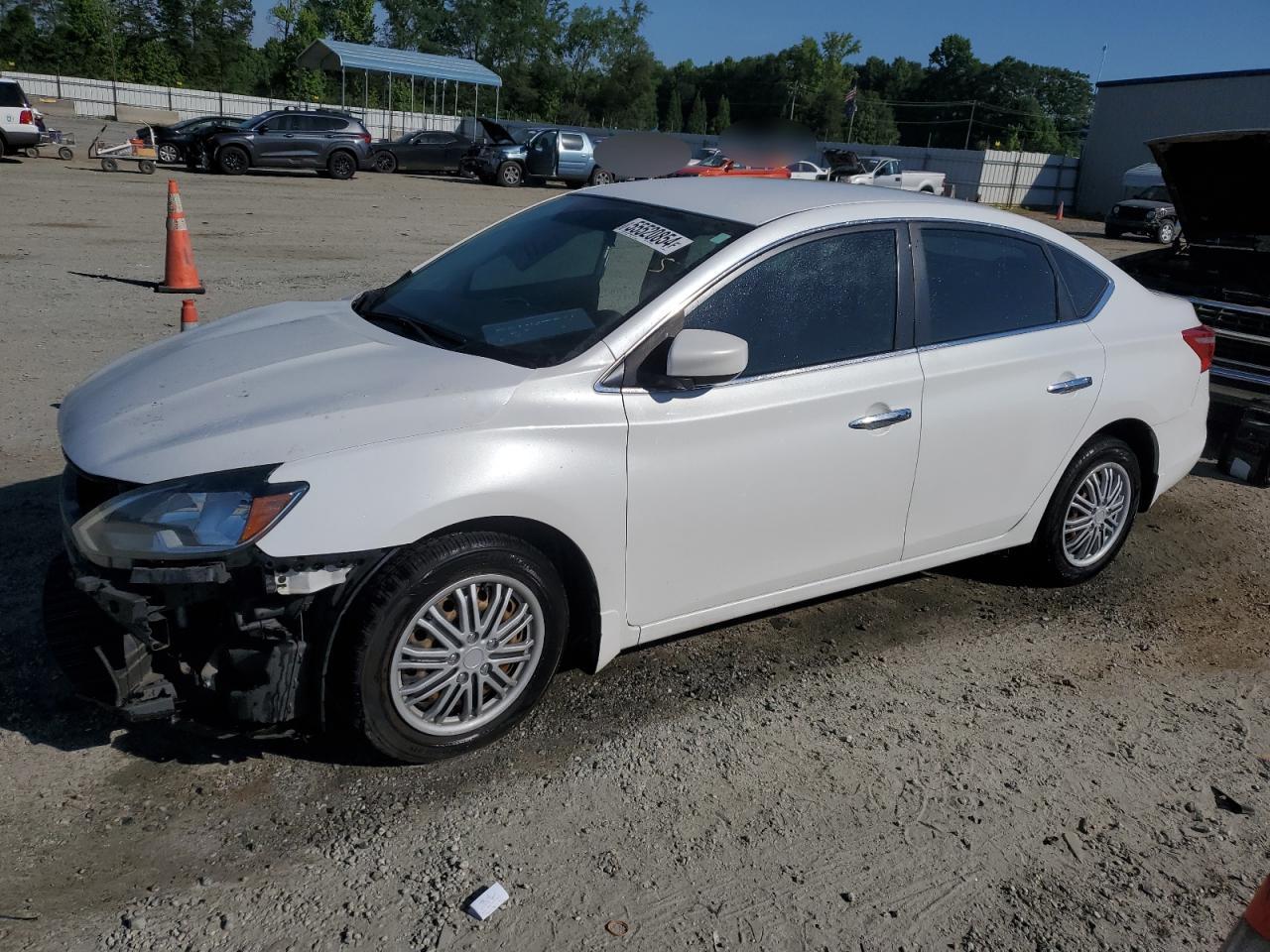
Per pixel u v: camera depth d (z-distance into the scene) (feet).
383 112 151.64
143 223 48.32
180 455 9.36
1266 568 17.19
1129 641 14.32
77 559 9.49
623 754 10.84
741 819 9.95
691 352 10.33
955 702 12.35
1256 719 12.49
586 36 260.21
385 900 8.62
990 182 148.77
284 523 9.00
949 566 16.38
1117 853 9.87
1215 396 21.93
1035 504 14.47
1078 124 330.34
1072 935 8.80
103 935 8.05
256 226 50.72
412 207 67.26
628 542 10.87
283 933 8.21
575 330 11.00
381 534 9.27
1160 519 19.21
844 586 12.96
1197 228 23.20
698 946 8.39
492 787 10.16
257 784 9.94
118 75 216.74
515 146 98.27
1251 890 9.50
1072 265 14.71
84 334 26.37
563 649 11.28
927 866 9.51
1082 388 14.32
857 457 12.19
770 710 11.87
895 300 12.60
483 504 9.73
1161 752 11.63
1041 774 11.04
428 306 12.48
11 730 10.39
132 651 9.27
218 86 237.86
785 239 11.82
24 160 80.64
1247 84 126.52
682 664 12.75
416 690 9.97
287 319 12.91
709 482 11.18
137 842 9.07
